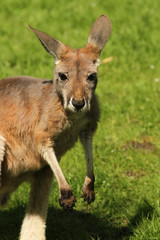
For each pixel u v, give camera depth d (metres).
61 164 12.23
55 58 9.23
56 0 22.47
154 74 16.72
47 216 10.77
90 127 9.66
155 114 14.21
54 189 11.33
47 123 9.20
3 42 18.78
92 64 9.10
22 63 17.20
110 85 16.03
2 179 9.69
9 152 9.52
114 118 14.21
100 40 9.49
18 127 9.45
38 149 9.40
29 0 22.55
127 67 17.02
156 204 10.50
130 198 11.02
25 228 9.70
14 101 9.55
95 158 12.45
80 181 11.39
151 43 18.33
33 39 18.95
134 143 13.14
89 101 8.90
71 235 10.26
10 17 21.28
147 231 9.59
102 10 21.06
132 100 14.91
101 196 11.10
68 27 19.91
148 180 11.48
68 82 8.90
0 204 10.20
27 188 11.52
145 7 21.00
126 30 18.98
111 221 10.57
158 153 12.65
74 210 10.96
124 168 12.08
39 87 9.55
